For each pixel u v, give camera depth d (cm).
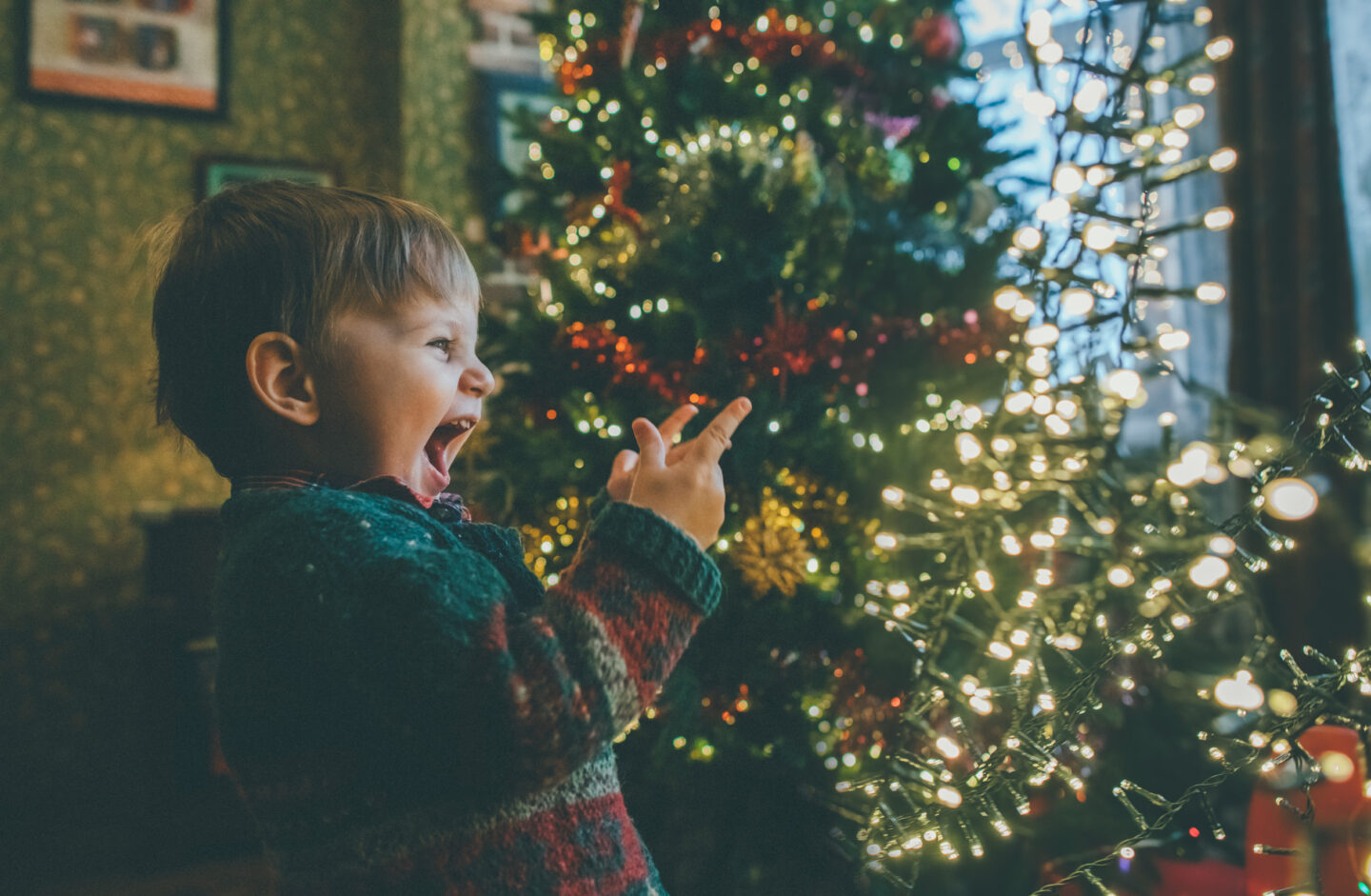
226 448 61
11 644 236
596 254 159
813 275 144
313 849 51
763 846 127
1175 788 124
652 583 52
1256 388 185
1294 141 179
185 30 254
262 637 51
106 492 246
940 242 164
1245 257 186
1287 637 168
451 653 47
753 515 133
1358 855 87
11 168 241
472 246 262
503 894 50
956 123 167
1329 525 156
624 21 167
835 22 170
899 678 130
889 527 141
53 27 244
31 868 214
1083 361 110
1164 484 98
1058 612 107
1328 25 175
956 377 148
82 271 246
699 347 134
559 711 47
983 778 84
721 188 135
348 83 270
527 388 155
